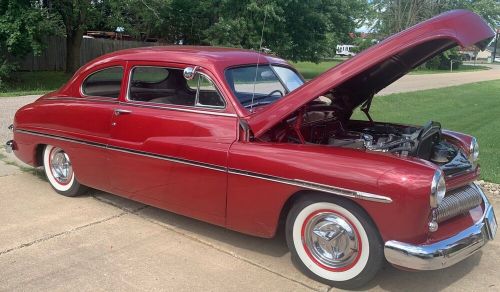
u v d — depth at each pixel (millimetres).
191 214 4262
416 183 3139
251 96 4262
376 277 3789
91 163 4957
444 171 3639
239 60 4430
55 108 5258
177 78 4391
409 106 15062
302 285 3650
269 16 25969
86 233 4512
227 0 26203
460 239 3406
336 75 3586
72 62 24438
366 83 4480
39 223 4723
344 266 3555
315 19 28891
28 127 5590
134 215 4988
